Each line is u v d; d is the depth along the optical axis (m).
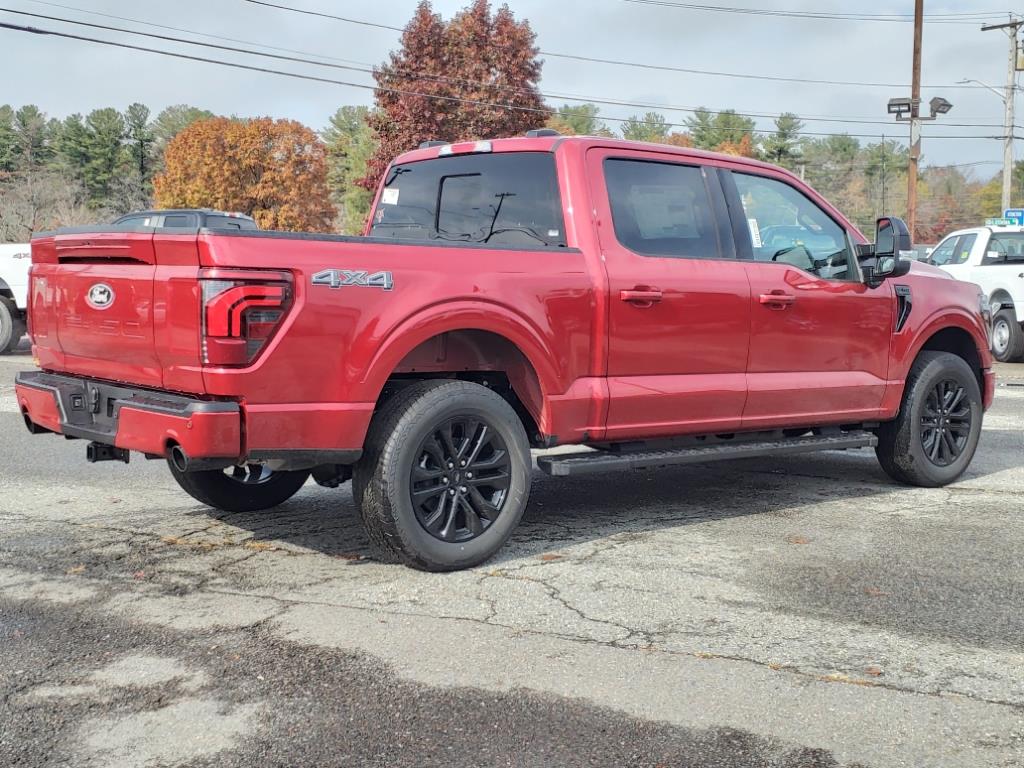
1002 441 9.21
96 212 114.88
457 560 4.92
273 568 4.98
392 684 3.61
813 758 3.10
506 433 5.04
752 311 5.98
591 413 5.40
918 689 3.60
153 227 4.49
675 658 3.86
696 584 4.78
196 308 4.28
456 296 4.84
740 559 5.21
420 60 43.41
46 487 6.93
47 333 5.33
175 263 4.39
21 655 3.85
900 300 6.82
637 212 5.65
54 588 4.66
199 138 83.62
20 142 127.44
